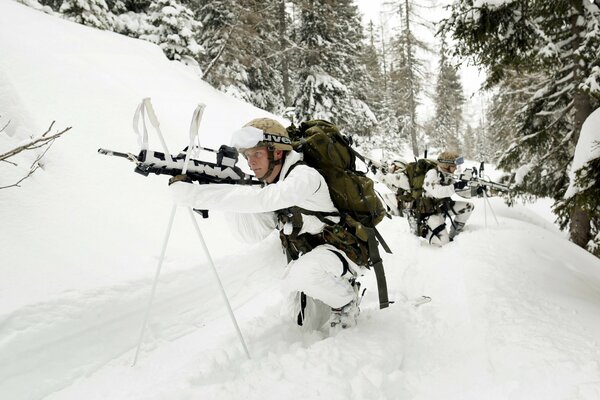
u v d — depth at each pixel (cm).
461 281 349
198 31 1449
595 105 616
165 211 407
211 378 203
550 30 568
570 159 695
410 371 222
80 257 298
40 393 210
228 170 212
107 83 566
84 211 345
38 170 346
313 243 237
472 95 687
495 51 520
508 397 186
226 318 304
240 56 1268
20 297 235
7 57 469
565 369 196
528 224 665
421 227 542
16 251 275
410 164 564
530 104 714
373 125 1862
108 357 243
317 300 278
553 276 384
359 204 238
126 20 1306
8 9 661
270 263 392
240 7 1222
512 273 361
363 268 258
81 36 731
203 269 332
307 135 241
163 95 693
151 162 182
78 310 242
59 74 505
